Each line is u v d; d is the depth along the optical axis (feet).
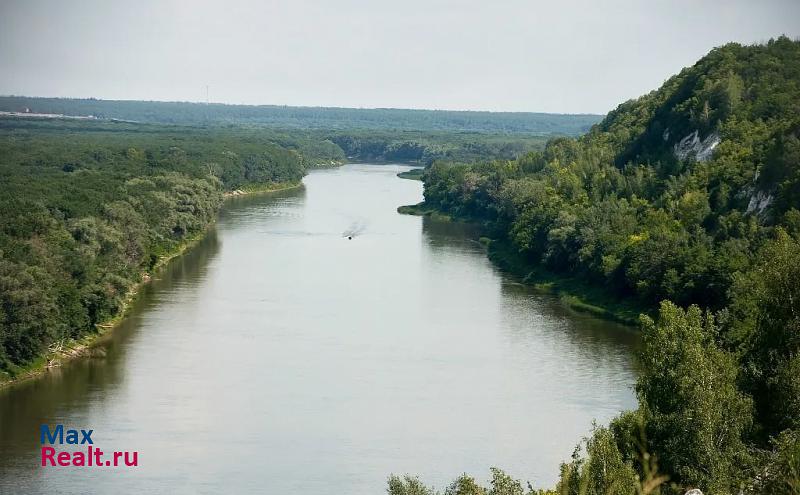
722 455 145.59
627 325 336.90
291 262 449.06
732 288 289.94
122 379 263.70
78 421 231.09
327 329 321.11
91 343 298.35
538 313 353.31
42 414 235.40
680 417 149.38
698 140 450.30
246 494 192.95
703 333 166.81
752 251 330.54
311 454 213.25
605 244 389.39
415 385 261.03
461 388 258.37
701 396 149.18
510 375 270.46
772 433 159.02
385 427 229.45
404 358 287.28
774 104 429.38
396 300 370.73
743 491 137.80
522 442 220.64
